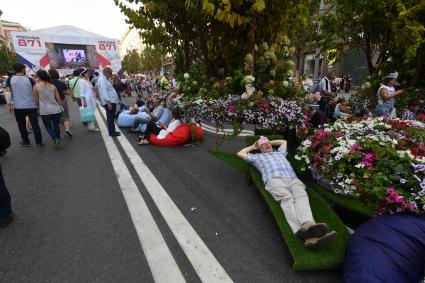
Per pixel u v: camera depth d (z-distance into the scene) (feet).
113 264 7.77
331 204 9.93
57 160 16.94
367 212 8.75
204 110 14.79
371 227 7.02
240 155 12.41
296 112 14.11
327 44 26.07
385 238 6.51
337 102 27.17
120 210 10.77
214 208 10.95
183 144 20.66
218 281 7.13
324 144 9.89
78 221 10.01
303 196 9.32
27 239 8.98
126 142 21.48
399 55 23.44
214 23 16.11
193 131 20.36
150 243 8.68
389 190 7.31
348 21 22.50
